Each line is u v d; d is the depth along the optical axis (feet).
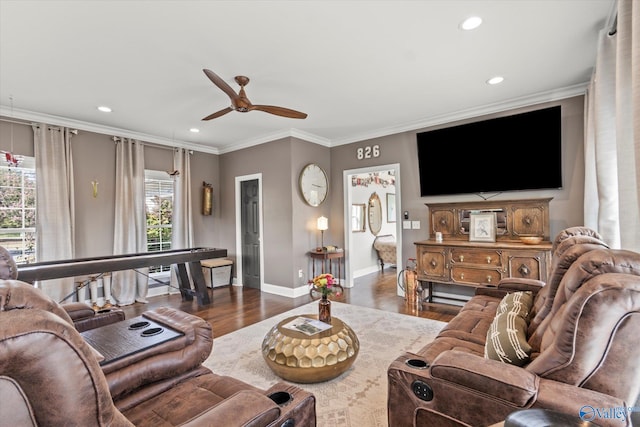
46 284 12.74
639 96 4.27
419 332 10.58
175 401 4.51
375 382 7.45
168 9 6.63
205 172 19.03
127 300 14.79
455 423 3.86
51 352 1.81
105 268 11.25
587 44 8.29
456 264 12.16
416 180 15.11
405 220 15.44
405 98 11.92
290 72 9.66
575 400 3.22
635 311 3.20
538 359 3.81
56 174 13.08
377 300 14.80
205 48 8.21
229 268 18.71
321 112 13.35
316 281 8.54
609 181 7.32
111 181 15.07
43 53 8.26
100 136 14.76
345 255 17.69
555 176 11.57
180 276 15.55
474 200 13.51
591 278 3.64
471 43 8.21
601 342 3.32
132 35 7.55
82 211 14.12
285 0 6.44
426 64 9.31
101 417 2.06
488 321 7.07
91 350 2.07
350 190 17.85
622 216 5.34
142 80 9.96
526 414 2.74
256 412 3.04
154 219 16.78
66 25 7.08
